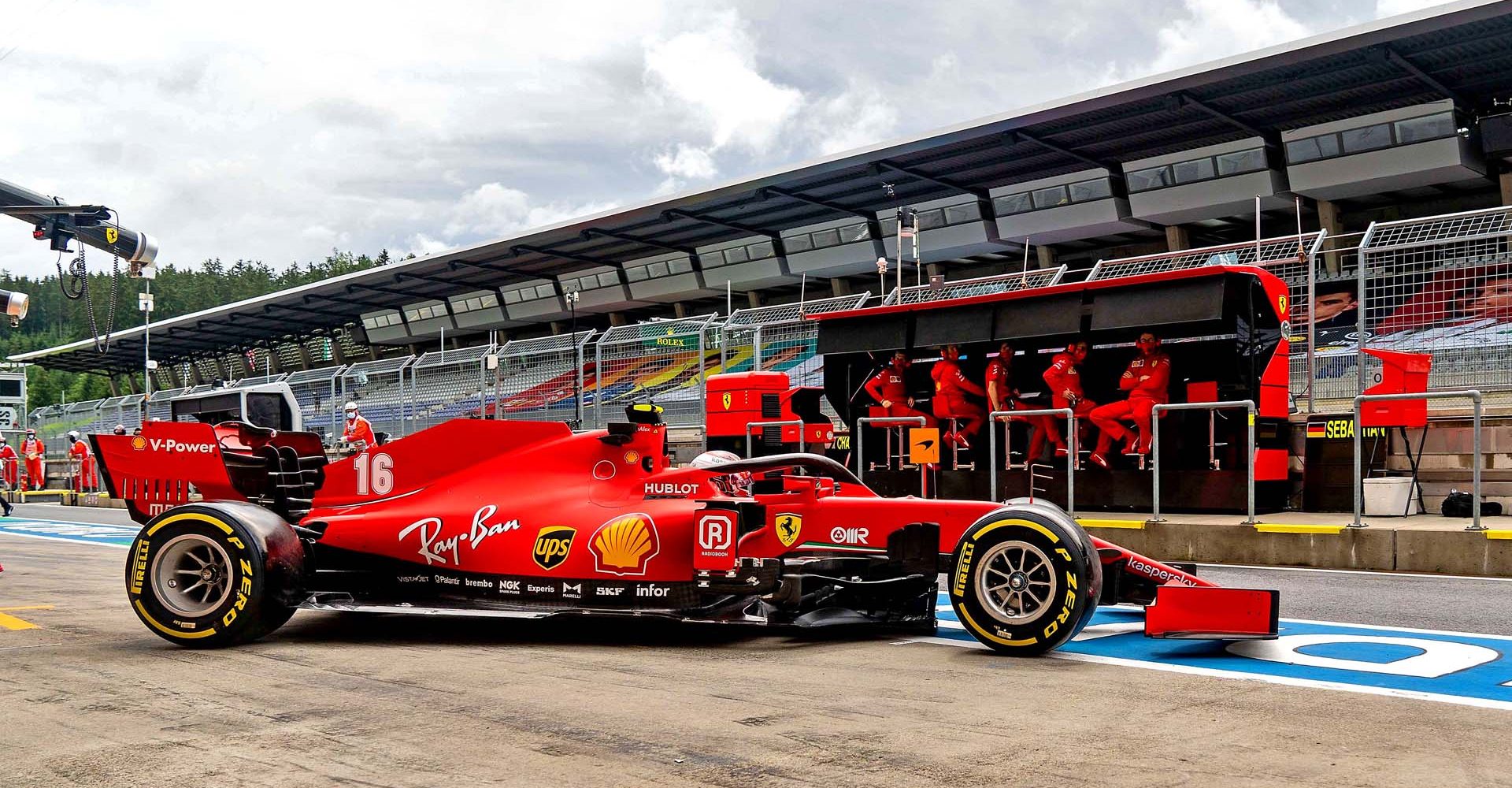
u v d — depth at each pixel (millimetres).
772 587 5262
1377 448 11602
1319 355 13672
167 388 55906
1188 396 12289
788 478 6312
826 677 4590
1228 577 8609
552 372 19594
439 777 3154
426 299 39812
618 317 37969
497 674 4684
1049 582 5012
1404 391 10406
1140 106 18938
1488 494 11125
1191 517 11391
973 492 13633
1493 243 11531
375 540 5828
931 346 13945
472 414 20891
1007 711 3932
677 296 33469
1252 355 11562
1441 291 11891
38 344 123938
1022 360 14352
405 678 4582
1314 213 22969
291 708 4035
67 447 31500
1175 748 3414
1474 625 6000
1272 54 16266
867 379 15297
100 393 93062
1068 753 3365
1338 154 20031
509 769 3227
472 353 21453
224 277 121312
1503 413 11078
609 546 5500
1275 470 11820
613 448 5844
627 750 3424
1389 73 17578
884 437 14891
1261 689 4293
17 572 9859
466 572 5703
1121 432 12500
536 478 5910
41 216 10742
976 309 13594
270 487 6359
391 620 6344
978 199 24875
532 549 5621
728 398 14391
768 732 3639
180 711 3998
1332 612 6535
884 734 3600
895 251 27156
